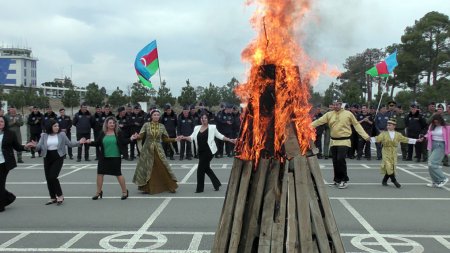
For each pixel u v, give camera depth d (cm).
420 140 1053
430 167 1055
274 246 332
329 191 1001
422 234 662
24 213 815
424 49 4266
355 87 3309
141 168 998
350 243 618
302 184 338
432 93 4119
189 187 1077
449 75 4512
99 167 938
